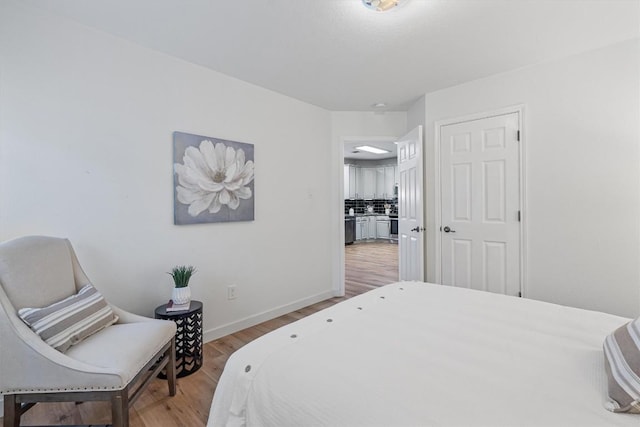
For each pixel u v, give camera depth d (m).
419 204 3.29
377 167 9.38
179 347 2.10
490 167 2.95
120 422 1.35
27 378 1.34
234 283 2.87
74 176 1.97
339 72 2.77
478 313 1.48
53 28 1.89
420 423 0.75
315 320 1.40
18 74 1.78
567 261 2.59
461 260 3.14
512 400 0.82
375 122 3.95
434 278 3.34
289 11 1.88
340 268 3.97
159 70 2.36
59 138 1.92
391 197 9.13
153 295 2.33
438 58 2.53
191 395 1.90
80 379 1.34
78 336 1.52
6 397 1.35
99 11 1.86
